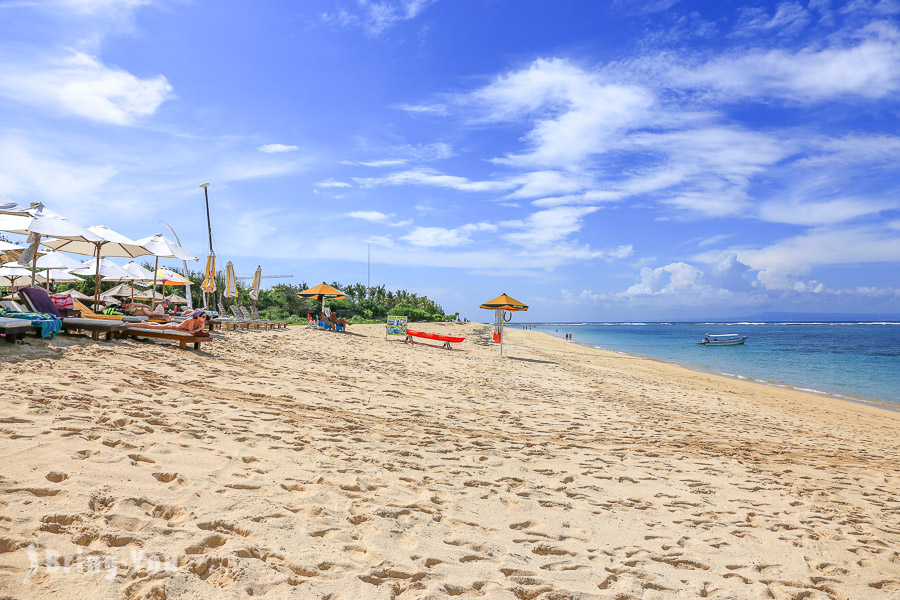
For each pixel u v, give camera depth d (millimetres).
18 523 2551
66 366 6238
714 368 27094
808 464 7105
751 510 4809
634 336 76750
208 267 20562
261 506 3342
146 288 25484
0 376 5234
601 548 3566
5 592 2055
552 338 51562
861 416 13484
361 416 6578
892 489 6238
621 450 6547
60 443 3701
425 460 5074
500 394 10055
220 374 7676
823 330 120812
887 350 44531
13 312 7871
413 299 70625
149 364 7375
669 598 2947
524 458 5617
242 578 2445
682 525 4223
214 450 4285
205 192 21062
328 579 2594
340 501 3674
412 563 2920
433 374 11852
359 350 14969
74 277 17172
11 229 8969
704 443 7645
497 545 3361
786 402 15055
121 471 3445
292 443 4902
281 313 36031
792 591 3262
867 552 4102
